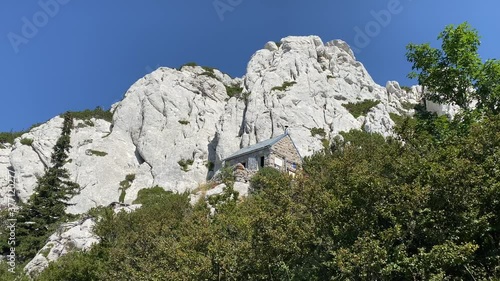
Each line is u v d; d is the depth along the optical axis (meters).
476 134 20.88
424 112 28.62
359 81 110.06
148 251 35.62
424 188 18.25
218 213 37.50
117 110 104.12
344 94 103.06
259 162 65.62
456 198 18.28
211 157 91.69
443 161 20.23
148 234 37.03
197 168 88.75
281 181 28.34
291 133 83.94
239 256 24.55
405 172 20.47
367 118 92.00
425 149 22.52
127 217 45.34
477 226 17.86
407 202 18.58
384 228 20.30
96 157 92.38
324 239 21.81
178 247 29.31
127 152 96.44
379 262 17.33
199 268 24.72
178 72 112.62
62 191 68.81
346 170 23.48
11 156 99.06
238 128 93.75
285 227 22.83
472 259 17.81
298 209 24.45
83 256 39.75
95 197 84.69
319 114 93.69
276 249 22.41
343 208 20.52
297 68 105.06
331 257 21.34
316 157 60.19
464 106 26.62
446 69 26.48
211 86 111.00
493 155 19.62
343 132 84.69
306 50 113.31
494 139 20.28
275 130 86.25
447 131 25.23
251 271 24.05
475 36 26.08
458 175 18.30
